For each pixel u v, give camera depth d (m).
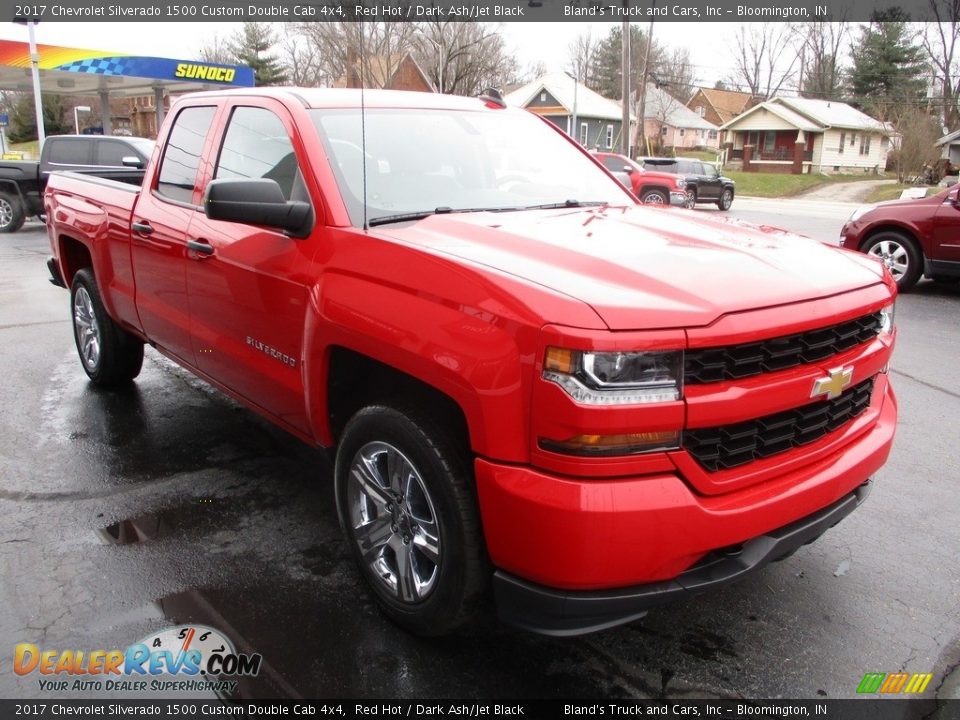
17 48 25.33
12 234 15.22
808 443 2.58
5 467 4.22
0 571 3.23
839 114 60.12
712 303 2.28
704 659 2.78
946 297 9.79
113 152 14.84
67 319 7.77
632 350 2.12
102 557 3.35
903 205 9.94
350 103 3.57
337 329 2.76
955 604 3.13
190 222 3.88
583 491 2.14
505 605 2.39
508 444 2.25
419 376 2.46
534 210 3.44
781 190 46.16
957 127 59.25
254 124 3.65
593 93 54.78
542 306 2.20
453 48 29.30
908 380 6.21
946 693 2.63
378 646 2.80
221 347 3.72
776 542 2.46
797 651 2.83
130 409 5.15
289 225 3.04
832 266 2.82
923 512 3.92
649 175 24.27
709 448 2.29
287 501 3.90
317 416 3.07
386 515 2.81
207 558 3.36
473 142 3.77
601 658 2.77
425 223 3.01
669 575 2.25
